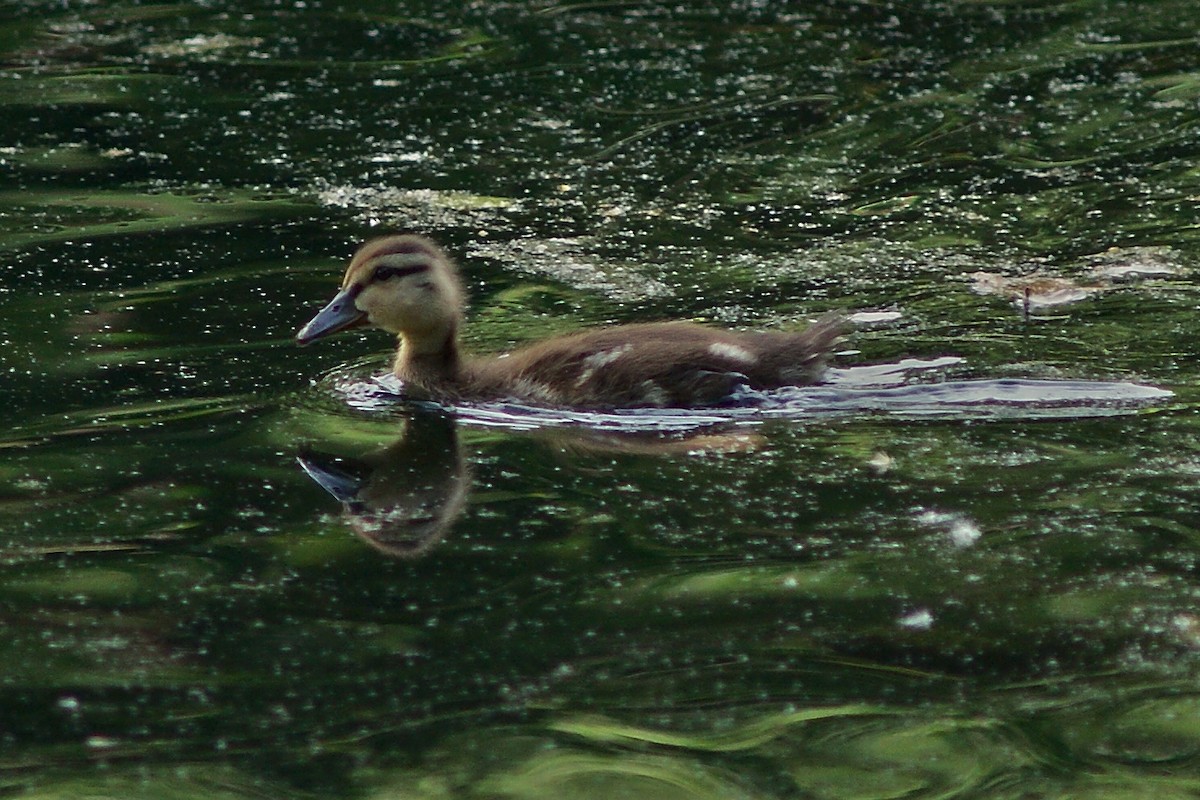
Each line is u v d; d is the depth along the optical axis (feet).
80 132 65.00
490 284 51.34
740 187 59.16
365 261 45.19
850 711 28.96
